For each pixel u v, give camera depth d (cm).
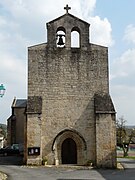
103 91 2888
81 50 2939
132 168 2791
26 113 2775
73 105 2859
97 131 2755
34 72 2886
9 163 3111
